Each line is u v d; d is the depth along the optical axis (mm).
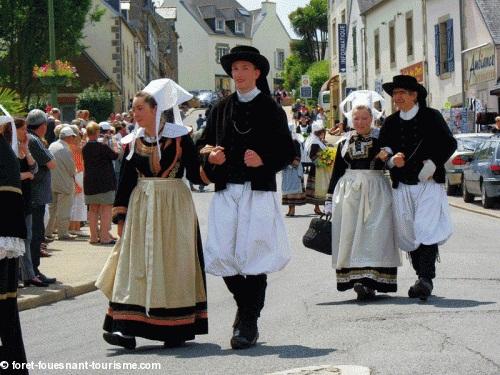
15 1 48500
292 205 25266
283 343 8969
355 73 61156
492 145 26594
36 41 49406
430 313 10070
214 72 128375
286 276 14211
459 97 43125
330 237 11453
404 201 11281
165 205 9039
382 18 54500
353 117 11383
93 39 61062
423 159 11227
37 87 50000
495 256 15609
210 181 9188
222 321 10680
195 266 9125
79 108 48156
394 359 7934
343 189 11438
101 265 15609
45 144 15414
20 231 7375
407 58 50094
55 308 12359
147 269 8930
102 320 11273
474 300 10953
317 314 10453
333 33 68938
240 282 9109
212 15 128875
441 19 44844
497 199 25953
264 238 9016
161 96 9094
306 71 98562
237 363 8164
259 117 9086
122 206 9188
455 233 19984
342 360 8039
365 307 10719
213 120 9312
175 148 9117
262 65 9148
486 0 40406
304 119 52438
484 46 39781
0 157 7383
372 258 11266
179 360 8445
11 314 7375
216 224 9117
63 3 49156
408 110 11344
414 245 11211
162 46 108875
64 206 19234
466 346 8359
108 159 18688
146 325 8945
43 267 15422
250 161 8961
